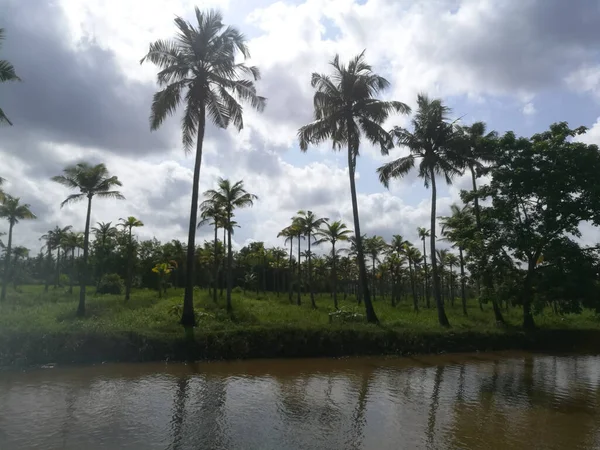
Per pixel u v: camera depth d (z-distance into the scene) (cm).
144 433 862
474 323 2889
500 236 2841
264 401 1123
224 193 3422
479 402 1184
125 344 1603
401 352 1991
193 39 2161
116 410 1003
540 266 2748
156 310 2753
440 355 2041
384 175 2919
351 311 2639
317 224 4459
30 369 1441
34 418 933
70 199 2669
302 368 1605
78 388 1198
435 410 1096
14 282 5550
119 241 4631
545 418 1048
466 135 3003
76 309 2727
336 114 2602
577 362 1955
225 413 1009
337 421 984
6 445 781
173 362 1605
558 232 2725
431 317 3138
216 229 4128
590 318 3400
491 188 2877
